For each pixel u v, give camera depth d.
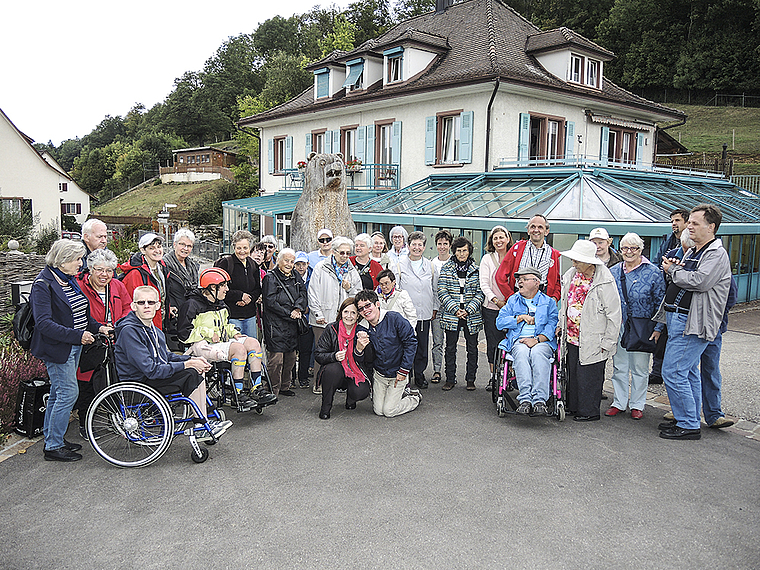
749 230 14.33
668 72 57.94
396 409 6.59
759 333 11.03
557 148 20.23
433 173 19.91
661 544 4.00
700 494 4.72
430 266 7.80
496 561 3.79
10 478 5.04
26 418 5.92
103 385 5.48
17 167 29.05
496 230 7.39
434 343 8.06
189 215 48.94
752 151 40.44
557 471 5.15
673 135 47.91
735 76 53.81
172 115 103.19
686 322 5.70
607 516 4.37
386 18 58.03
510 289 7.18
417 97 19.80
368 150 22.20
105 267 5.68
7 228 19.48
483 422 6.42
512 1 62.94
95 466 5.29
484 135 18.16
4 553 3.90
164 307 6.89
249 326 7.36
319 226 10.48
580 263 6.16
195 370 5.54
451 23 23.94
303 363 7.79
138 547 3.97
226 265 7.21
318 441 5.86
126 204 71.94
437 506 4.52
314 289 7.46
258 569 3.71
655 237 12.50
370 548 3.94
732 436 6.00
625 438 5.93
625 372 6.58
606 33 60.88
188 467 5.26
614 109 21.58
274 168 27.98
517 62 19.98
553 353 6.41
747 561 3.81
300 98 27.92
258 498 4.66
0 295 11.69
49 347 5.12
